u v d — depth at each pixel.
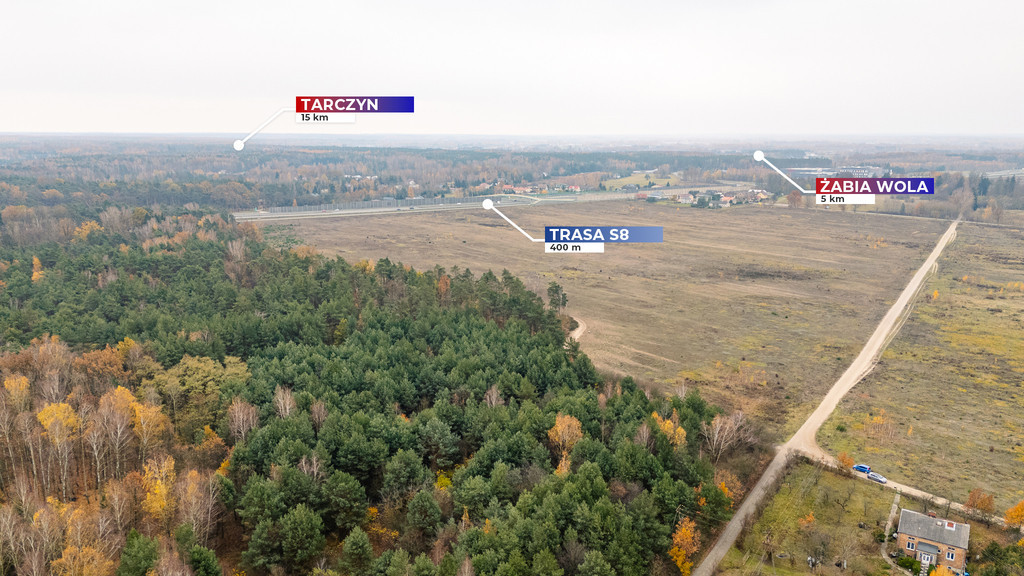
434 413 93.94
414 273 168.62
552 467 86.12
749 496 90.75
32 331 118.88
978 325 174.38
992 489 94.31
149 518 71.62
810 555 78.12
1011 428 114.81
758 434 106.88
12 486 75.62
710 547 79.75
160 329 118.69
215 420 95.88
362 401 97.88
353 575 67.75
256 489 72.69
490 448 85.06
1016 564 73.69
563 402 97.81
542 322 147.75
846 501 90.12
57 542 64.06
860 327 172.75
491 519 71.25
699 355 150.00
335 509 76.50
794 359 148.12
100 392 98.69
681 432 91.00
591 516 71.81
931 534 77.25
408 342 121.44
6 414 81.50
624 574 68.19
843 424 114.62
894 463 101.31
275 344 124.38
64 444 78.25
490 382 107.19
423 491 75.12
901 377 137.88
